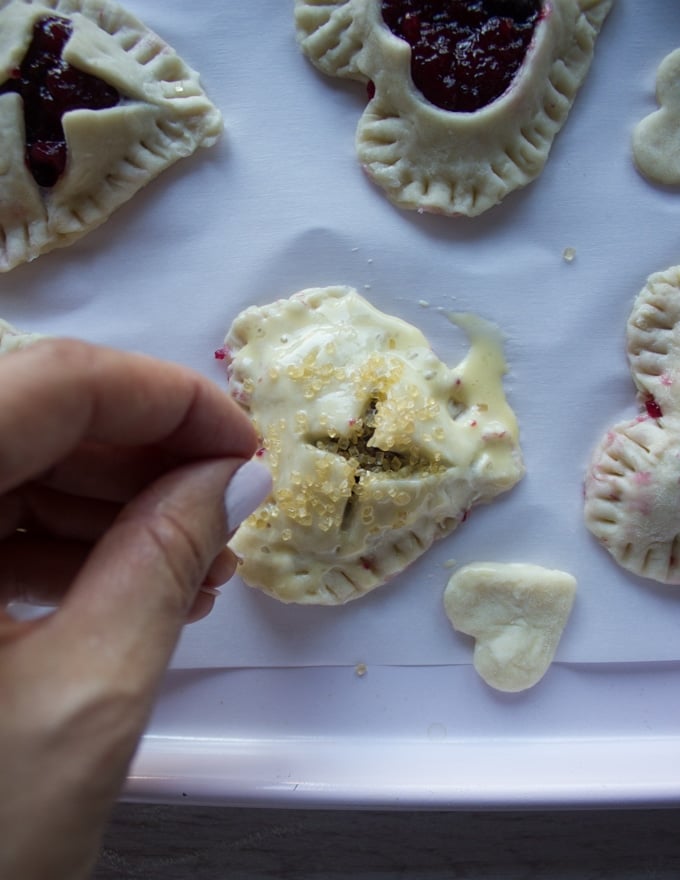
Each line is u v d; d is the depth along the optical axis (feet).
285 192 0.72
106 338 0.72
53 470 0.55
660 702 0.72
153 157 0.71
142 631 0.43
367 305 0.71
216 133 0.72
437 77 0.68
